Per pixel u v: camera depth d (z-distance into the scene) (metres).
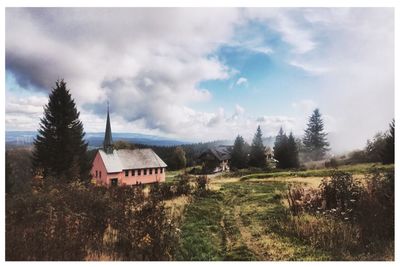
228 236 14.66
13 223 12.64
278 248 12.59
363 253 11.45
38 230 11.75
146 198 19.64
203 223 16.58
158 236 12.32
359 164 42.56
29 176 27.47
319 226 13.73
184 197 24.08
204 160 72.06
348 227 13.20
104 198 17.45
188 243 13.35
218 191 27.23
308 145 72.06
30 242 11.06
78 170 41.03
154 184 26.58
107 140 50.72
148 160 53.47
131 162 51.56
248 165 63.66
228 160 72.00
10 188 21.98
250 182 33.19
